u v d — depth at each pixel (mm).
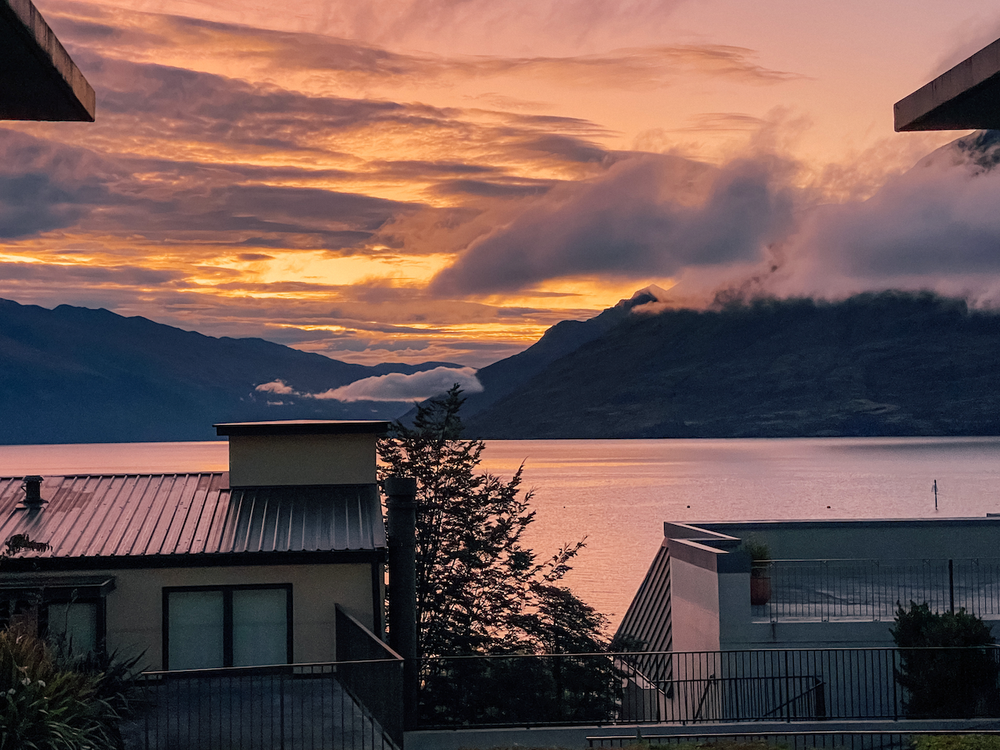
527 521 27703
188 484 20656
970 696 16797
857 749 15914
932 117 9492
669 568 23672
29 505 19297
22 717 10281
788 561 20844
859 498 182125
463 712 20750
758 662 18109
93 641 17203
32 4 8031
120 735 12547
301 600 18062
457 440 27641
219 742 13094
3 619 16547
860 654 18516
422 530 26297
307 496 20062
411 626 18922
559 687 20234
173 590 17766
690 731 16594
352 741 13109
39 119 9914
